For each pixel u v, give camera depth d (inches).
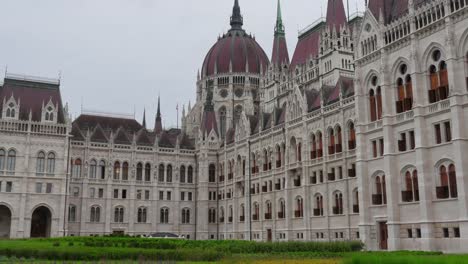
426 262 1157.1
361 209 2667.3
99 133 4736.7
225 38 6437.0
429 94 2347.4
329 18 4229.8
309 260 1612.9
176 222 4793.3
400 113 2488.9
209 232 4830.2
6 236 3996.1
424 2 2463.1
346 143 3034.0
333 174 3166.8
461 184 2096.5
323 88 3449.8
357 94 2785.4
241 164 4463.6
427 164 2295.8
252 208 4205.2
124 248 1863.9
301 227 3454.7
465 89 2162.9
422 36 2401.6
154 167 4795.8
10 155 4023.1
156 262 1608.0
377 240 2581.2
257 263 1541.6
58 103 4360.2
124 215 4594.0
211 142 4982.8
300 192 3486.7
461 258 1205.1
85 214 4409.5
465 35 2183.8
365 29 2795.3
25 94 4291.3
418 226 2313.0
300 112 3572.8
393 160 2491.4
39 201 4033.0
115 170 4645.7
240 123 4534.9
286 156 3661.4
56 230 4045.3
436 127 2299.5
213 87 6058.1
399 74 2541.8
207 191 4864.7
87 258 1720.0
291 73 4776.1
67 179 4190.5
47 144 4153.5
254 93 5999.0
